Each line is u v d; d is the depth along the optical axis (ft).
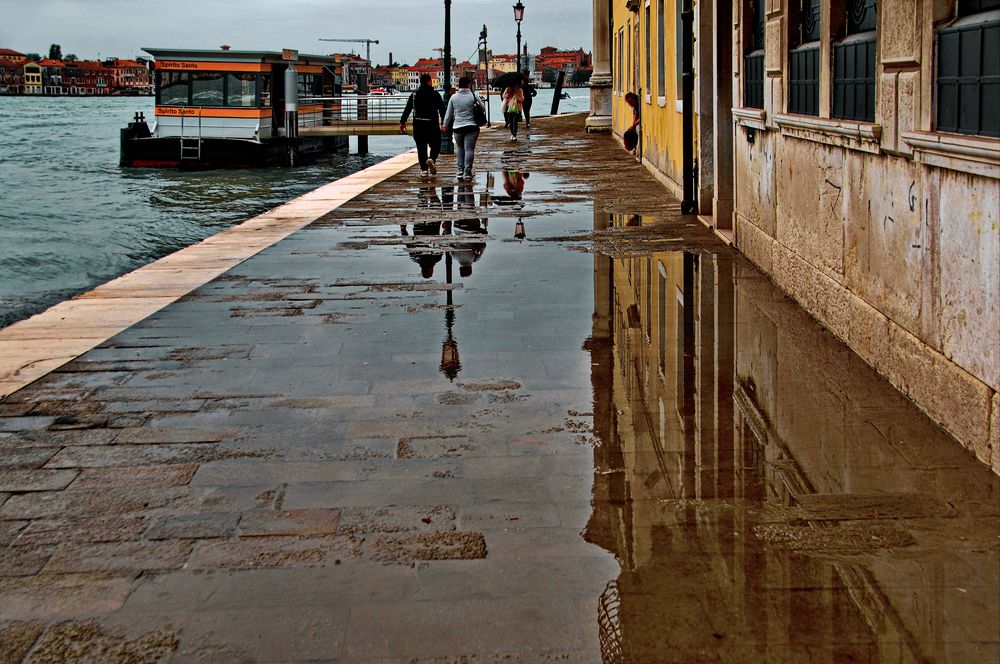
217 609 10.64
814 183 22.95
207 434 15.96
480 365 19.76
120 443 15.61
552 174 64.08
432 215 43.55
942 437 15.26
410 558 11.71
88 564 11.71
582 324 23.08
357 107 157.17
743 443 15.24
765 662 9.50
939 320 15.76
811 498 13.16
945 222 15.43
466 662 9.57
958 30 15.16
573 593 10.84
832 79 21.88
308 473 14.35
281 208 46.80
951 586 10.81
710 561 11.50
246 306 25.26
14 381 18.88
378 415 16.81
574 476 14.14
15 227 71.87
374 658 9.67
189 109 131.23
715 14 35.81
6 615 10.59
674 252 32.78
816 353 20.17
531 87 124.36
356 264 31.27
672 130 51.06
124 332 22.62
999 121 13.82
